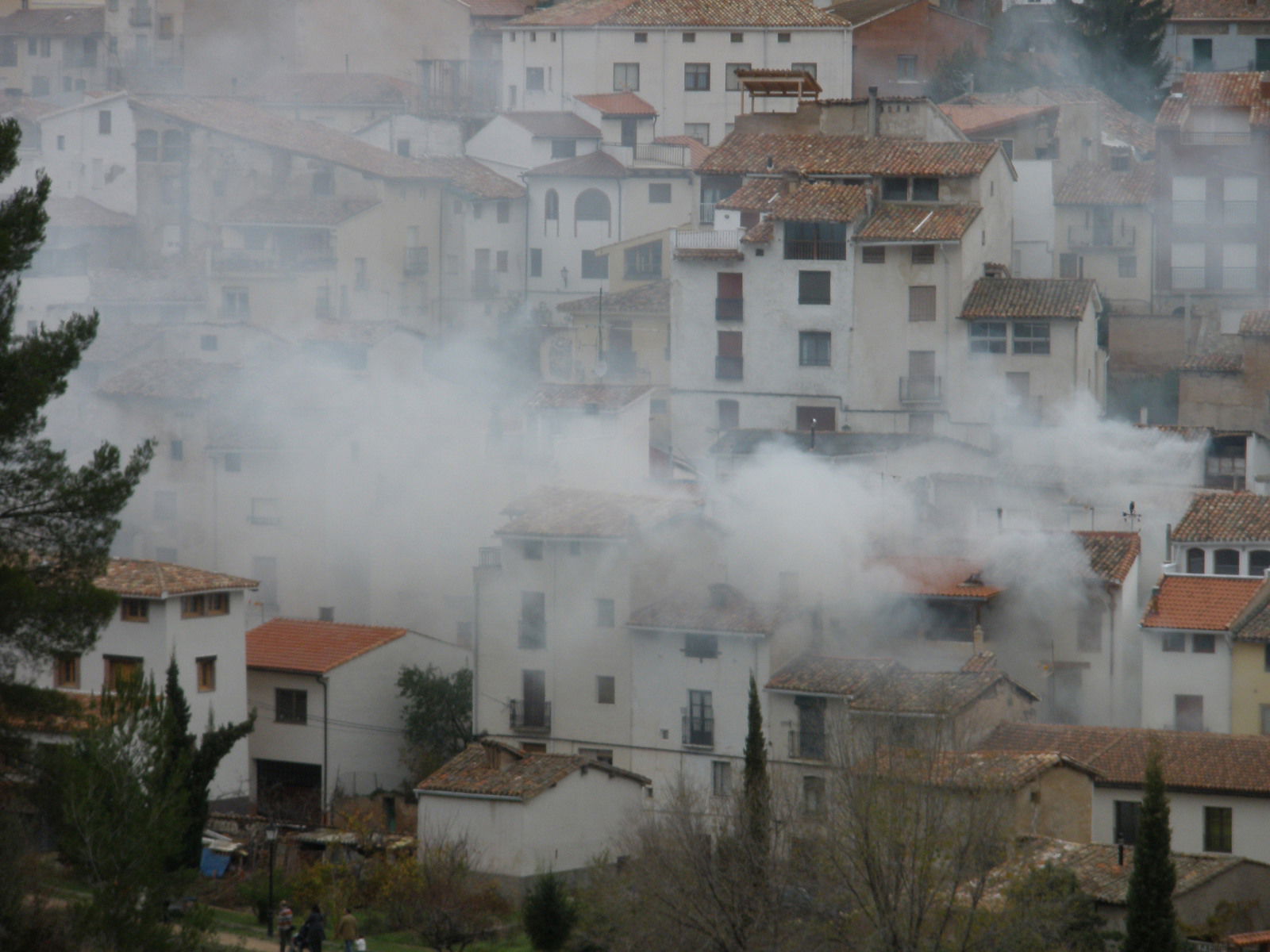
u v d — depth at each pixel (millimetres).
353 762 172000
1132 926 111438
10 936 96375
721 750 160750
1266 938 117500
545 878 128375
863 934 111500
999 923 110438
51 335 106188
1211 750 141000
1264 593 158000
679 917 115000
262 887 138000
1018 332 197875
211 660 165000
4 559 103188
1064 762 133000
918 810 110688
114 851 99438
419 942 132125
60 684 163250
